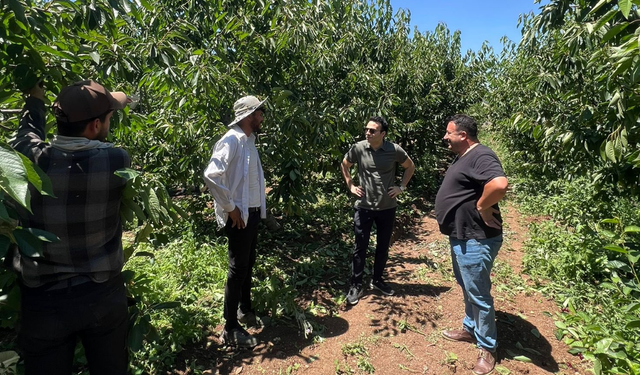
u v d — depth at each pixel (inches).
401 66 307.1
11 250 62.7
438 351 115.1
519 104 332.8
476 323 110.7
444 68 444.5
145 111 202.8
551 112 239.9
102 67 95.0
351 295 142.3
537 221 239.9
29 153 59.1
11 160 34.9
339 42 236.4
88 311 61.3
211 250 172.6
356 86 254.7
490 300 106.3
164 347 105.9
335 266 176.4
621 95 100.0
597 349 89.8
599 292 142.7
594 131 140.1
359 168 141.5
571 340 117.6
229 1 179.2
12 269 62.2
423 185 319.9
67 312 59.9
